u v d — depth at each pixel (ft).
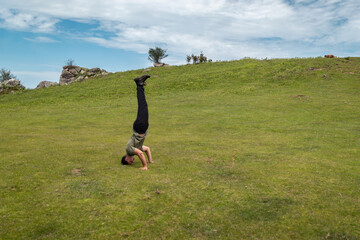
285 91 70.33
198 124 44.98
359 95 61.00
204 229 12.95
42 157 24.29
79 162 23.12
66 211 14.52
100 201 15.65
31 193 16.65
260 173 20.35
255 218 13.87
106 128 43.52
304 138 32.71
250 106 58.08
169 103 67.67
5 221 13.51
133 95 82.89
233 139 33.71
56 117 54.75
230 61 126.31
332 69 85.81
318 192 16.79
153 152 27.27
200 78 94.48
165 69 121.19
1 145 29.63
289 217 13.92
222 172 20.71
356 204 15.20
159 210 14.73
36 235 12.44
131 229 12.96
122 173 20.44
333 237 12.25
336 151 26.48
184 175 20.07
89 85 103.55
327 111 49.93
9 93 108.27
